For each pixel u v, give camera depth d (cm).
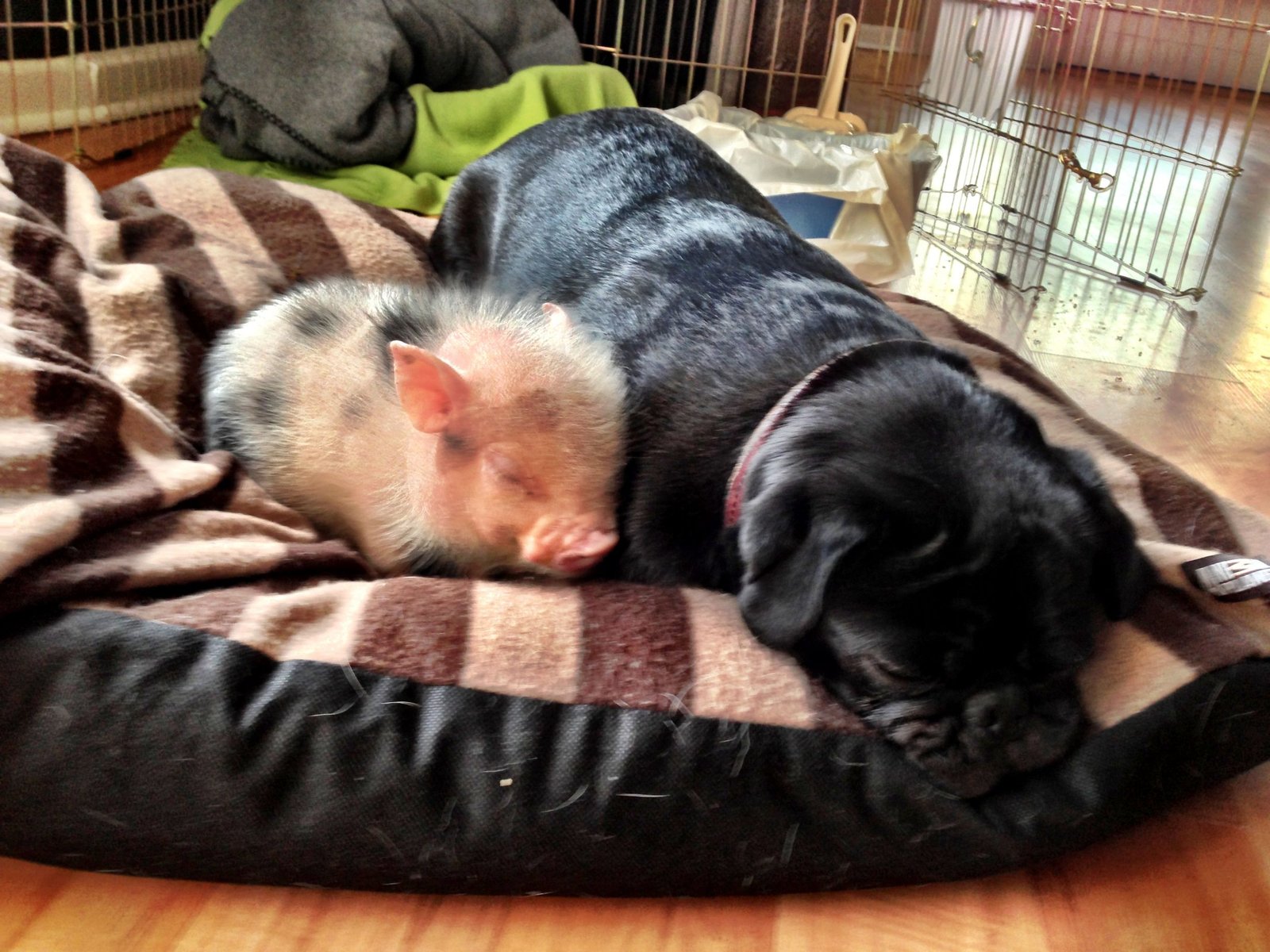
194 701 53
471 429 65
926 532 55
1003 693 54
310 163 132
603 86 144
